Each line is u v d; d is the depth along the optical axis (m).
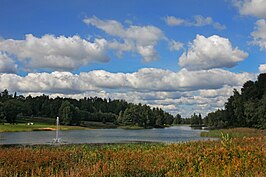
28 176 15.46
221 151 19.72
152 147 28.84
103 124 176.62
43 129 123.00
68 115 156.12
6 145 46.06
